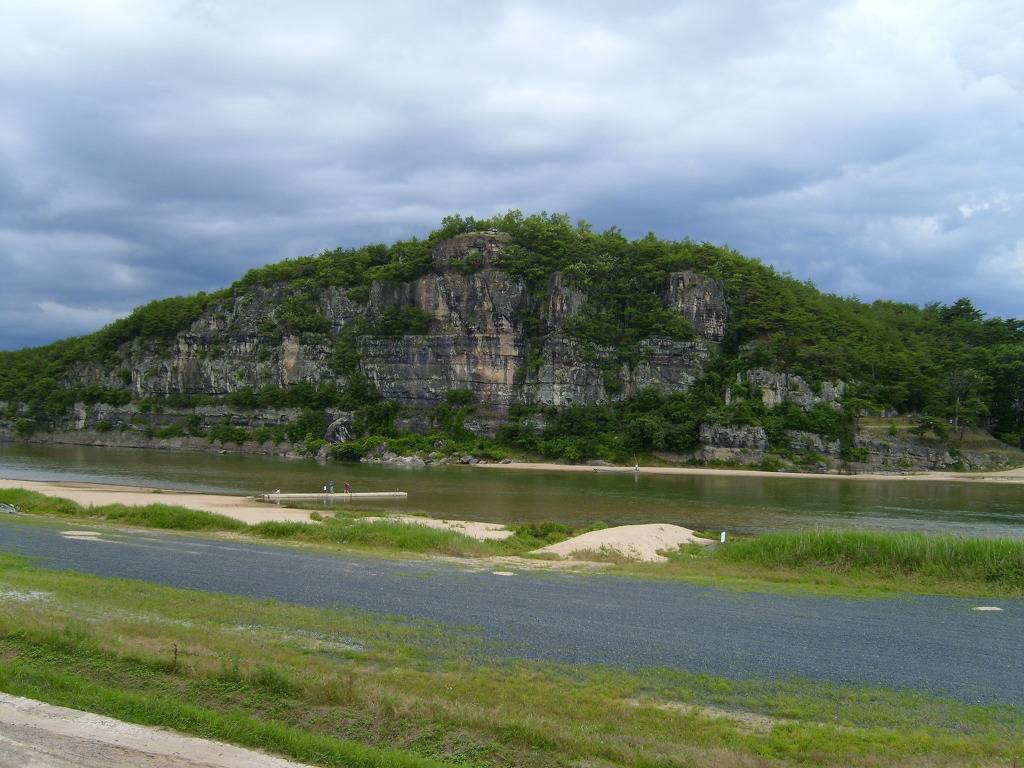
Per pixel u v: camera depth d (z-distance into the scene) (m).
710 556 37.78
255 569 28.33
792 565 33.53
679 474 125.44
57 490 69.00
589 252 185.25
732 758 11.98
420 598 23.64
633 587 27.41
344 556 33.12
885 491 97.31
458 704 13.73
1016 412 155.50
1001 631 22.25
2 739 11.65
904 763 12.22
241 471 108.62
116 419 190.50
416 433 165.62
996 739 13.44
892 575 31.64
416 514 61.38
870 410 143.75
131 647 15.99
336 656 16.72
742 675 16.75
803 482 111.56
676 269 181.25
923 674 17.50
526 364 171.25
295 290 194.12
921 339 182.50
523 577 28.72
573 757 12.05
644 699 14.86
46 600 20.59
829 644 19.81
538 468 137.88
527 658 17.30
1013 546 31.55
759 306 174.00
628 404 163.12
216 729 12.41
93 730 12.16
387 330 180.00
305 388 177.12
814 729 13.58
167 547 33.50
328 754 11.68
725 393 154.62
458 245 184.62
